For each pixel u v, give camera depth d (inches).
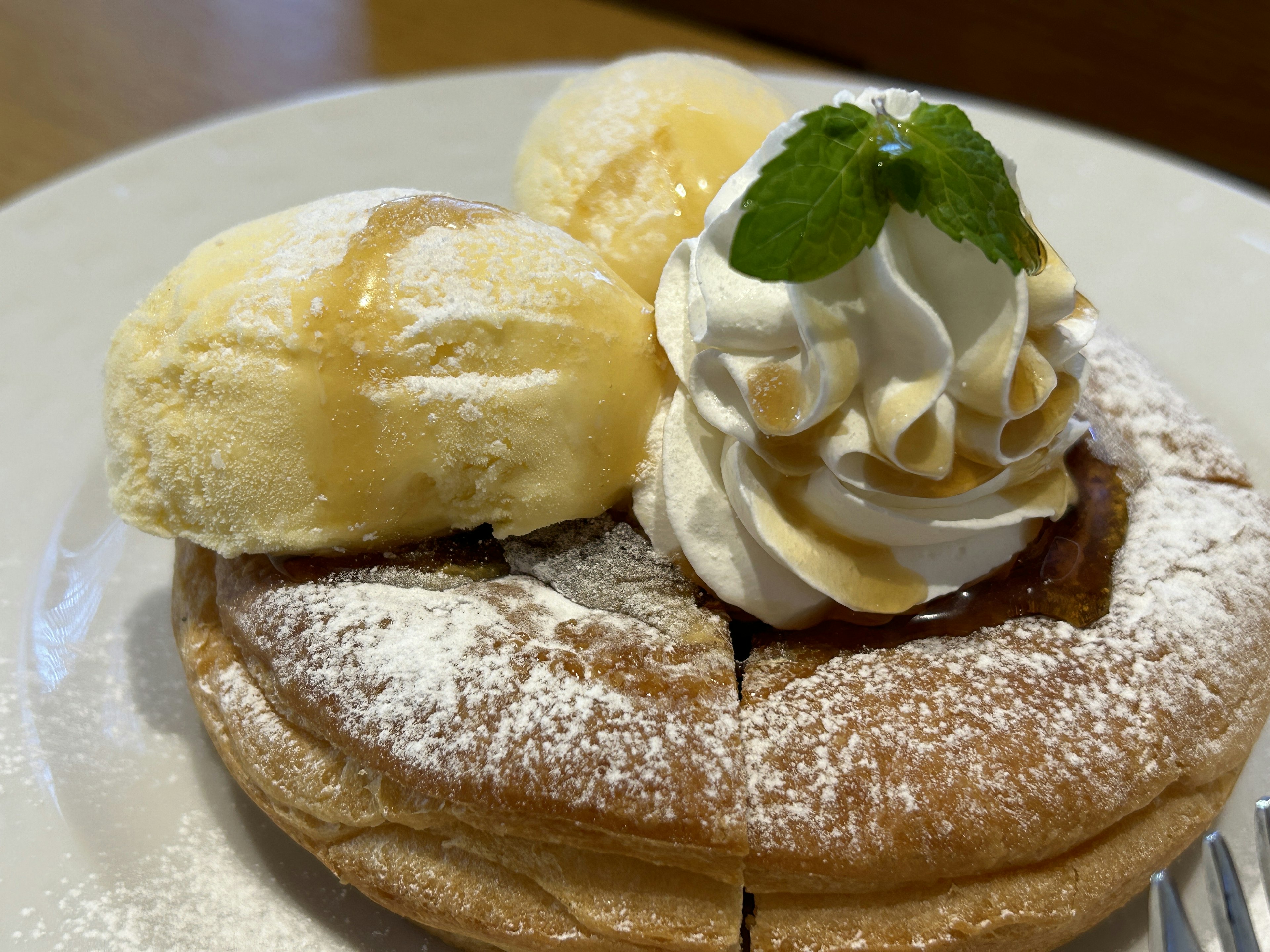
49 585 7.5
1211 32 13.6
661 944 5.4
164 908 6.1
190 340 5.7
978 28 14.3
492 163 10.1
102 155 10.7
